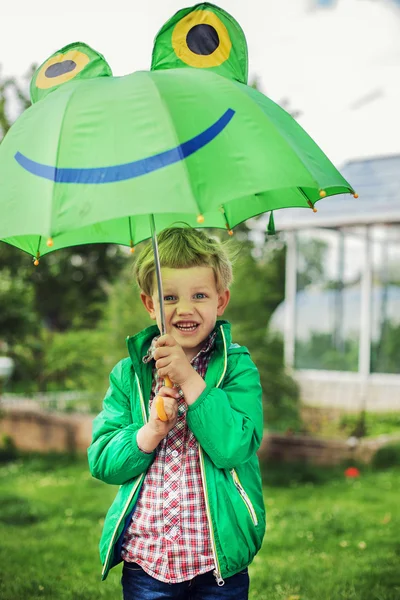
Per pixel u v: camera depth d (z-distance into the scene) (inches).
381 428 365.1
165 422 81.5
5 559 178.1
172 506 83.3
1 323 347.3
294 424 349.1
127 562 85.7
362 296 406.3
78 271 398.6
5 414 370.3
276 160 72.7
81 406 374.6
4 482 294.2
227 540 81.5
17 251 340.5
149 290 92.7
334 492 267.1
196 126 72.0
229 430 81.8
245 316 337.1
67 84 82.5
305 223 383.9
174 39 85.2
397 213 366.3
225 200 68.4
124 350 335.6
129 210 66.0
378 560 175.8
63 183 69.3
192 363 89.6
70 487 279.9
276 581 159.6
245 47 87.0
